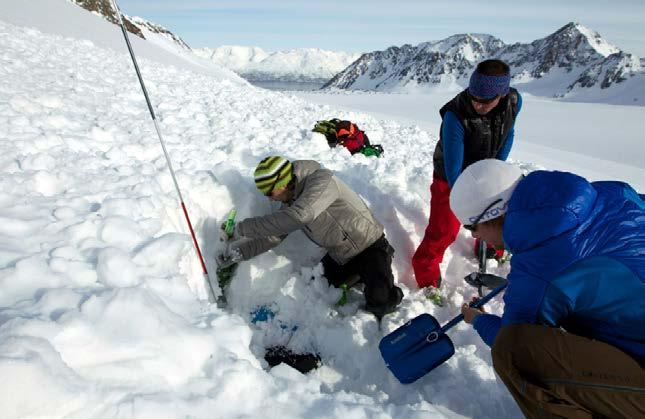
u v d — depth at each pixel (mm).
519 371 1854
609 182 1949
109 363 1772
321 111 10750
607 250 1700
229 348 2096
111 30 26359
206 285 3244
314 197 3141
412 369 2766
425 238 3715
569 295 1714
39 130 3939
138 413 1644
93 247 2420
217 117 6410
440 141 3523
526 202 1780
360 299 3746
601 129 23312
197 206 3604
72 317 1810
